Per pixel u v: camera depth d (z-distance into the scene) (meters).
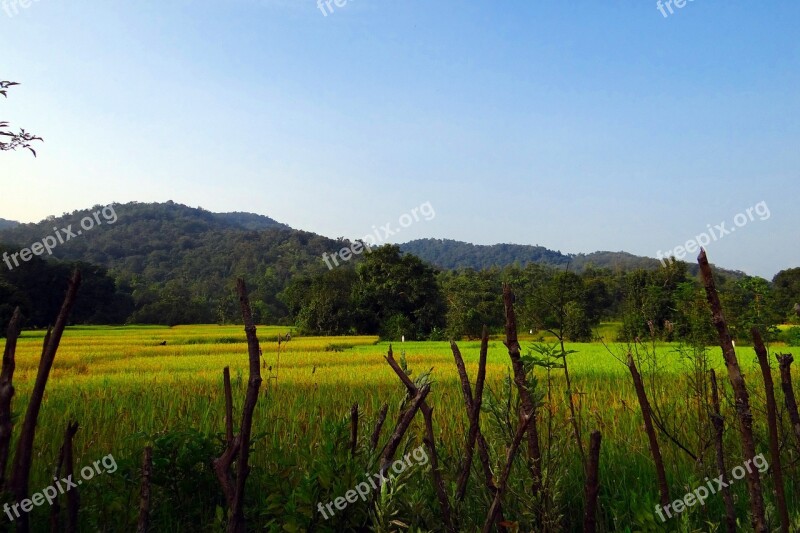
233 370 19.30
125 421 7.62
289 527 2.45
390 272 59.75
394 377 15.82
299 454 4.11
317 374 16.86
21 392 12.45
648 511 2.49
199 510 3.54
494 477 2.48
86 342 40.88
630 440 5.54
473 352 30.34
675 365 10.35
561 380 11.73
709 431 3.88
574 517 3.39
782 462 4.01
